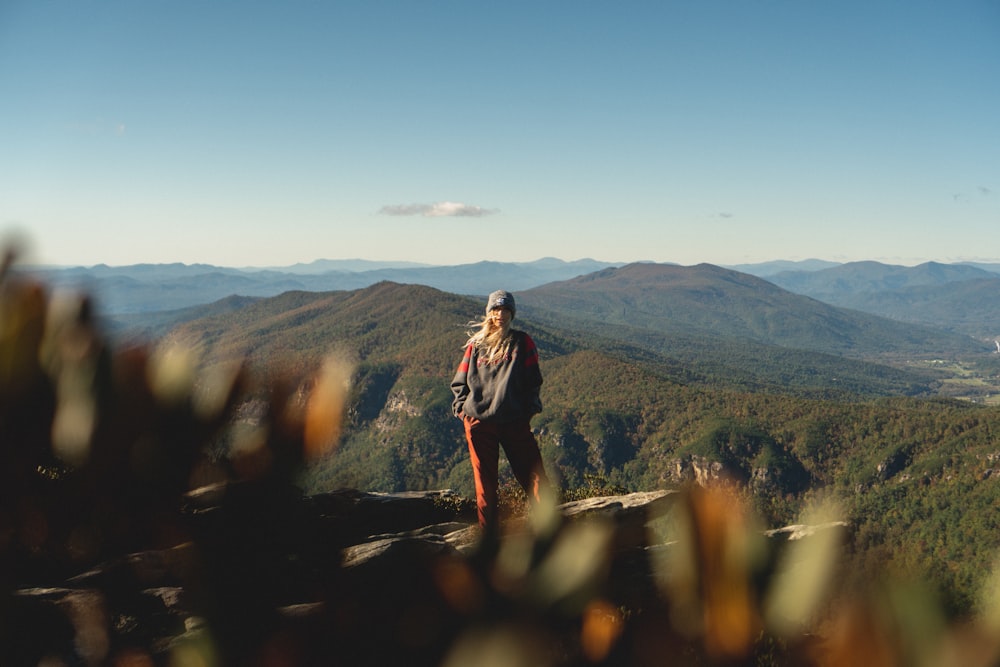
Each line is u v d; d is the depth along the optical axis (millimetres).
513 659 701
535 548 761
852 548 500
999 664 418
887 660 441
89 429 620
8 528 661
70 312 611
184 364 639
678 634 536
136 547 719
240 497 695
